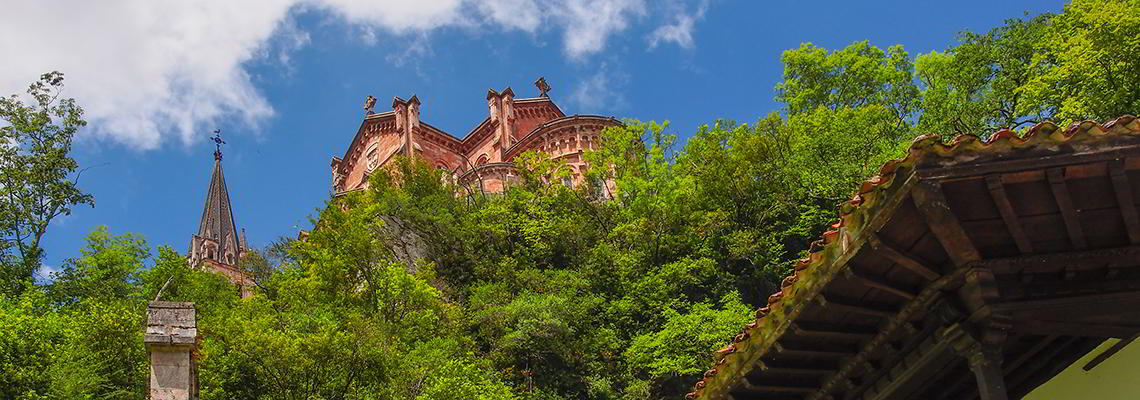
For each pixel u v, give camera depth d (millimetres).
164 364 14453
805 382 7965
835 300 6512
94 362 23141
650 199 40750
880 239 5781
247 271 40469
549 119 69125
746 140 39875
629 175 43250
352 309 31250
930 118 37281
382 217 43000
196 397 14938
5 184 35250
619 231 39406
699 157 41750
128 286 33750
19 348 22328
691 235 38375
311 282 33562
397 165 49594
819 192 35906
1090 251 5805
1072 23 28797
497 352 32219
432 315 31906
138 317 23781
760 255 36031
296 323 27266
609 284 37875
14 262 34062
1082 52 26688
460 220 44750
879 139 35562
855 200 5863
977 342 5941
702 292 36281
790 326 6926
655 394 30969
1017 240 5695
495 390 26016
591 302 35000
